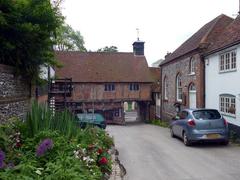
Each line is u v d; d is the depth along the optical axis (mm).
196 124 13172
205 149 12656
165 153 11938
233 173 8633
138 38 41656
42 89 17031
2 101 9008
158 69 45406
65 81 22688
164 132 20688
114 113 37594
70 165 5793
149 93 38438
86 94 37000
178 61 25812
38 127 7836
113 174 7883
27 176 4863
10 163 5363
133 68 39500
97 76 37562
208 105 19797
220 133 13109
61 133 8219
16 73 10453
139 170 9219
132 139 16953
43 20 10633
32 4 10359
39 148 6199
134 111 66062
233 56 16156
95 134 10758
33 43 10562
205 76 20312
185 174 8641
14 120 8914
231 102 16297
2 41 9742
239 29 16297
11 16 9492
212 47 19000
